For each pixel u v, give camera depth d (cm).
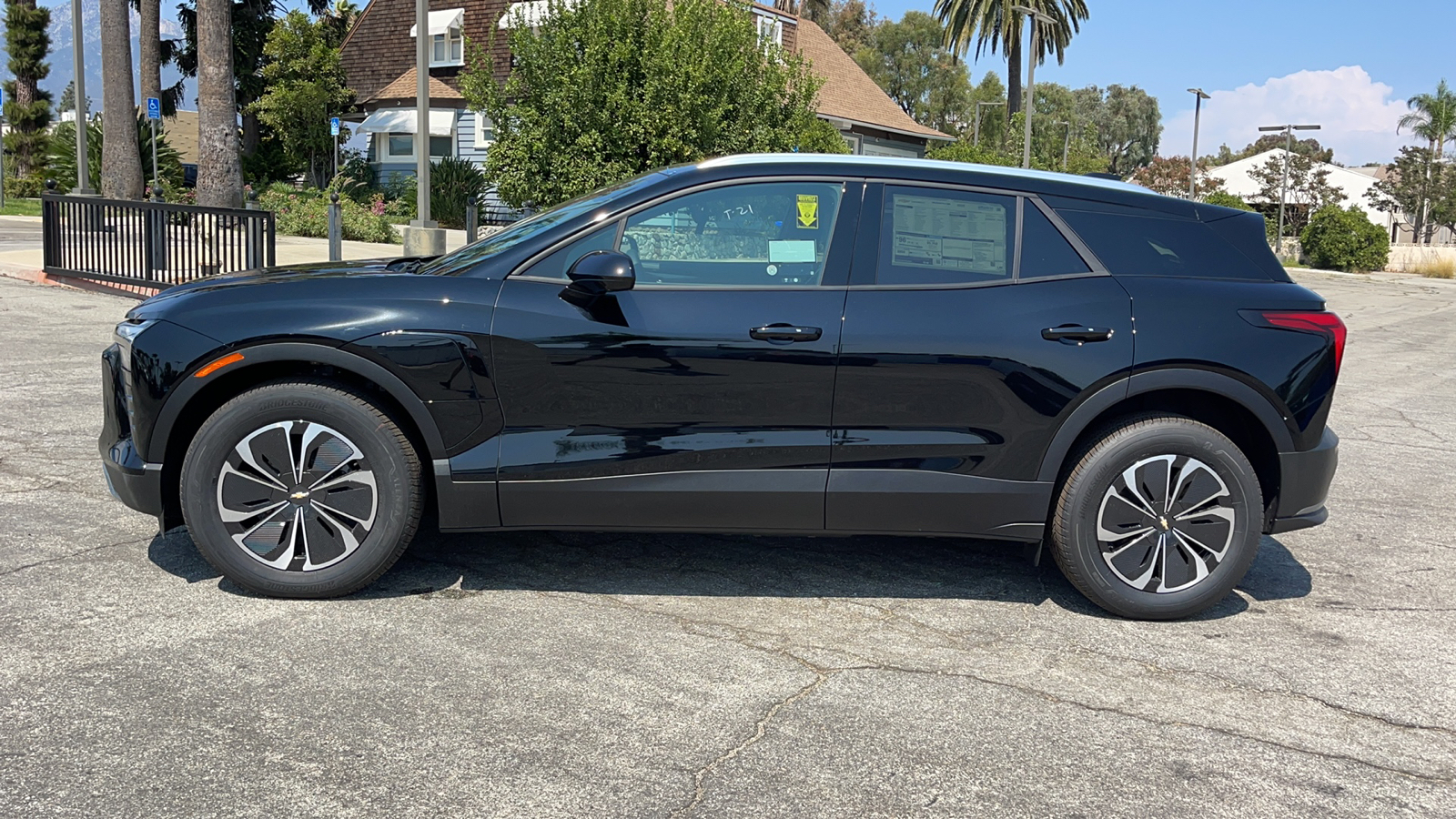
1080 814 276
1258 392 398
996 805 278
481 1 2953
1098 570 406
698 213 397
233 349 379
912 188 403
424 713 315
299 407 384
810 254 396
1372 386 1109
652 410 388
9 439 621
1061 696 344
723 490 392
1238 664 375
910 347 387
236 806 263
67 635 358
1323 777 299
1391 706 346
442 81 3048
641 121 1619
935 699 338
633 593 420
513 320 384
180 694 320
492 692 330
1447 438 824
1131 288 400
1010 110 4575
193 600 393
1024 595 436
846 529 401
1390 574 481
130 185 2227
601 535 487
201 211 1187
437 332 382
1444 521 575
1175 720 331
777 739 308
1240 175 6562
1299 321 403
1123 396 394
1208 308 399
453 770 284
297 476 388
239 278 423
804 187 400
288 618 380
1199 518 406
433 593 410
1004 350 390
